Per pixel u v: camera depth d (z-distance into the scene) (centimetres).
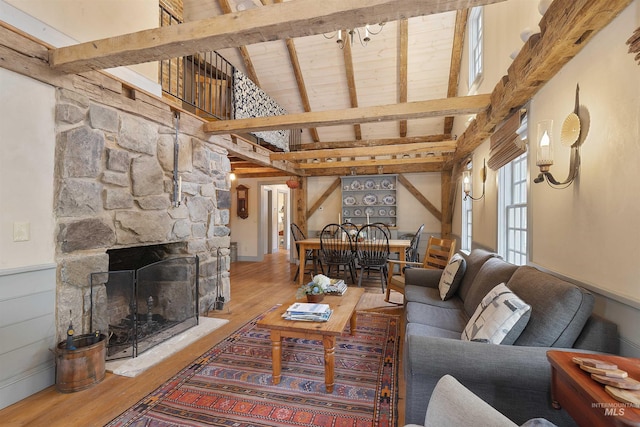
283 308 254
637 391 88
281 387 214
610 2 129
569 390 107
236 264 749
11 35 192
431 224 677
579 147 168
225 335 306
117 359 250
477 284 248
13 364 194
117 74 267
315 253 584
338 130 707
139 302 275
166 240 309
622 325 135
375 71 579
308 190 755
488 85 350
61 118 218
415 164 662
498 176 316
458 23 482
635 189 127
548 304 149
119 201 261
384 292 479
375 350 272
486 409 97
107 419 180
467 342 141
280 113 604
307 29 168
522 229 277
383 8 149
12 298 193
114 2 267
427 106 293
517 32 254
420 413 140
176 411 188
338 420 180
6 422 177
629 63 130
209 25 175
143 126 286
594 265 155
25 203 199
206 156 372
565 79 183
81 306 230
